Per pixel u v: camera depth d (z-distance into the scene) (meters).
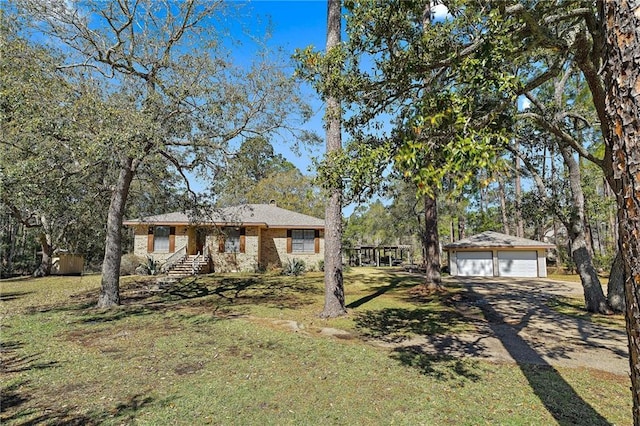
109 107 7.66
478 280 18.66
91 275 19.72
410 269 24.33
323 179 4.25
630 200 1.62
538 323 8.39
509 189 26.80
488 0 3.40
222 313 9.23
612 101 1.73
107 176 10.83
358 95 4.56
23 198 8.05
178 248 19.92
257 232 20.28
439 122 3.10
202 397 4.12
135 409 3.83
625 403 4.00
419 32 4.00
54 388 4.39
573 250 10.20
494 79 3.07
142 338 6.72
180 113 9.07
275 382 4.57
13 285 15.38
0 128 7.25
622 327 7.94
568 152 9.99
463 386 4.50
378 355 5.76
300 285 15.02
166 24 9.70
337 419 3.62
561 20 3.64
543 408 3.87
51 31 8.82
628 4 1.65
